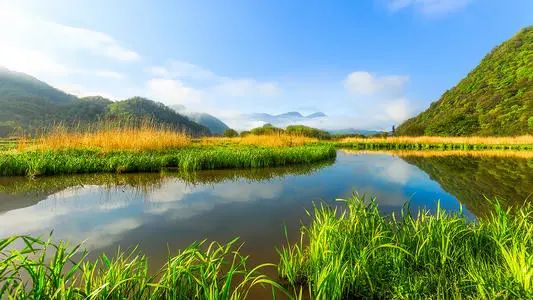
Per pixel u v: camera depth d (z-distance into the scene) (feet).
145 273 7.91
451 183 28.53
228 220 16.57
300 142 75.15
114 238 13.61
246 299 8.75
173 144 51.78
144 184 27.63
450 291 8.46
